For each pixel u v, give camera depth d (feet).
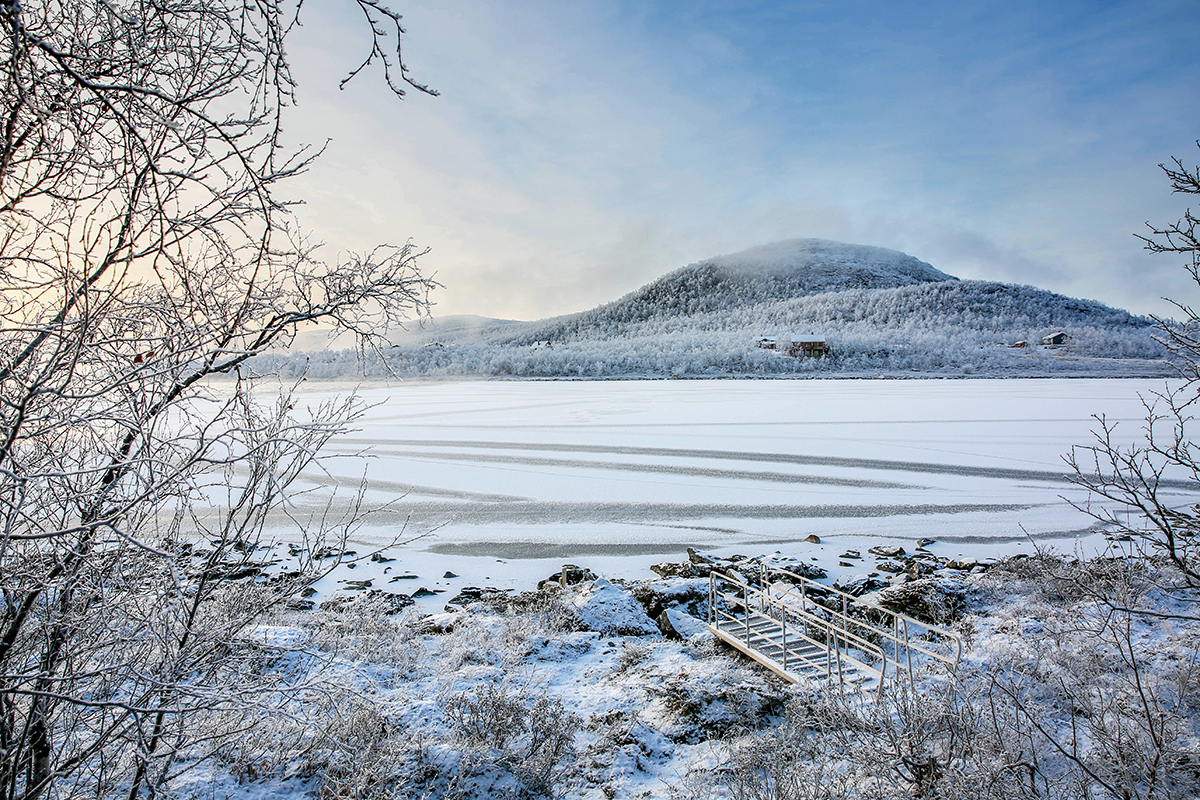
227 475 9.93
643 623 34.42
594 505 67.67
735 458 91.71
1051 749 15.70
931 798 13.19
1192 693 19.07
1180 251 13.32
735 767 17.75
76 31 7.76
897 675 18.81
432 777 16.89
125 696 11.00
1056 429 111.34
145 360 8.40
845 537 56.13
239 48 8.29
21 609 8.54
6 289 8.19
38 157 7.98
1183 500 60.85
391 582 45.47
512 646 29.45
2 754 8.84
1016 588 36.06
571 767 18.83
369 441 111.65
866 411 147.13
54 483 8.34
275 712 10.49
